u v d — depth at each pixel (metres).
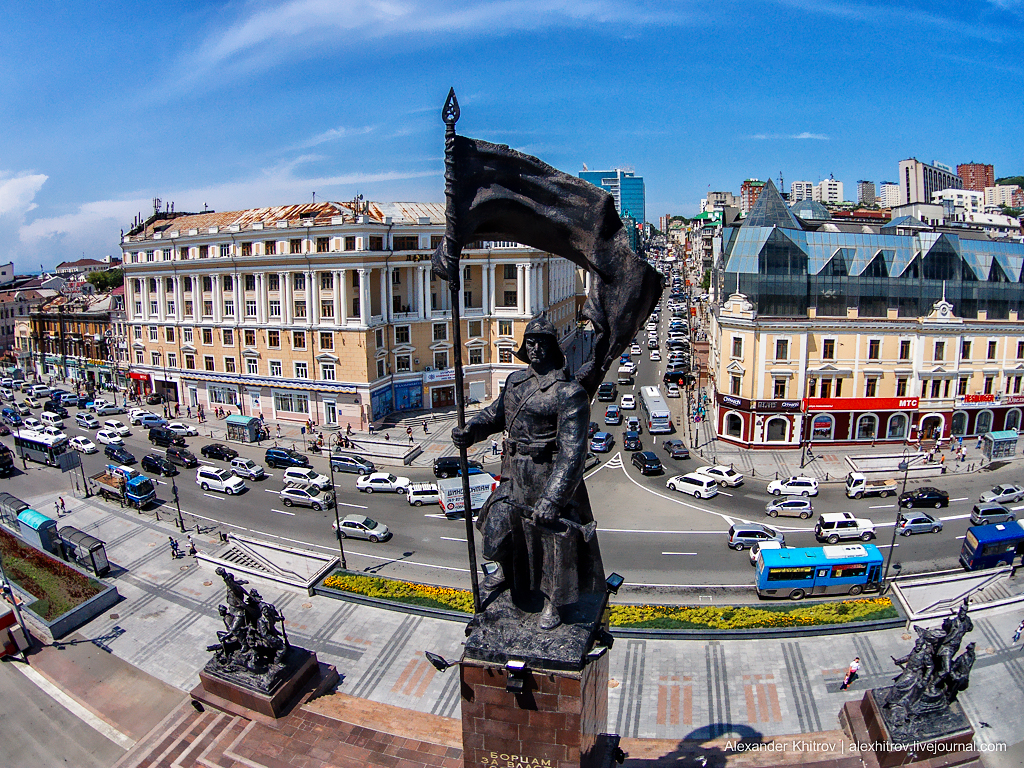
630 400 83.12
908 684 22.61
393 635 35.59
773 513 50.62
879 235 65.69
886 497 53.88
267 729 22.83
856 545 41.16
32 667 34.34
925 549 44.75
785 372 64.38
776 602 37.75
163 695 32.12
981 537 40.88
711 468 58.00
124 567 44.59
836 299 64.06
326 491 57.81
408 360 79.69
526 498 12.03
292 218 78.44
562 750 12.14
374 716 22.84
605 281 11.05
